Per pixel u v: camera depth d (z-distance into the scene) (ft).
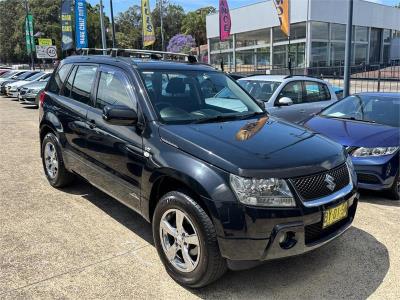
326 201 10.96
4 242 13.93
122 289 11.33
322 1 104.94
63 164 18.25
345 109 22.71
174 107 13.66
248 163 10.56
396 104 21.84
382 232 15.07
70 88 17.92
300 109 27.91
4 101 70.64
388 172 17.88
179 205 11.12
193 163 11.02
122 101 14.28
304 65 107.14
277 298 11.07
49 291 11.16
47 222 15.61
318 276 12.12
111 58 16.01
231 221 10.18
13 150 28.30
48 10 258.16
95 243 13.97
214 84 15.72
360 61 120.47
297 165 10.85
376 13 122.31
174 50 186.70
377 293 11.28
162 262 12.19
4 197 18.26
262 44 122.31
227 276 12.07
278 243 10.32
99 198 18.22
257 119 14.35
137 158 12.85
